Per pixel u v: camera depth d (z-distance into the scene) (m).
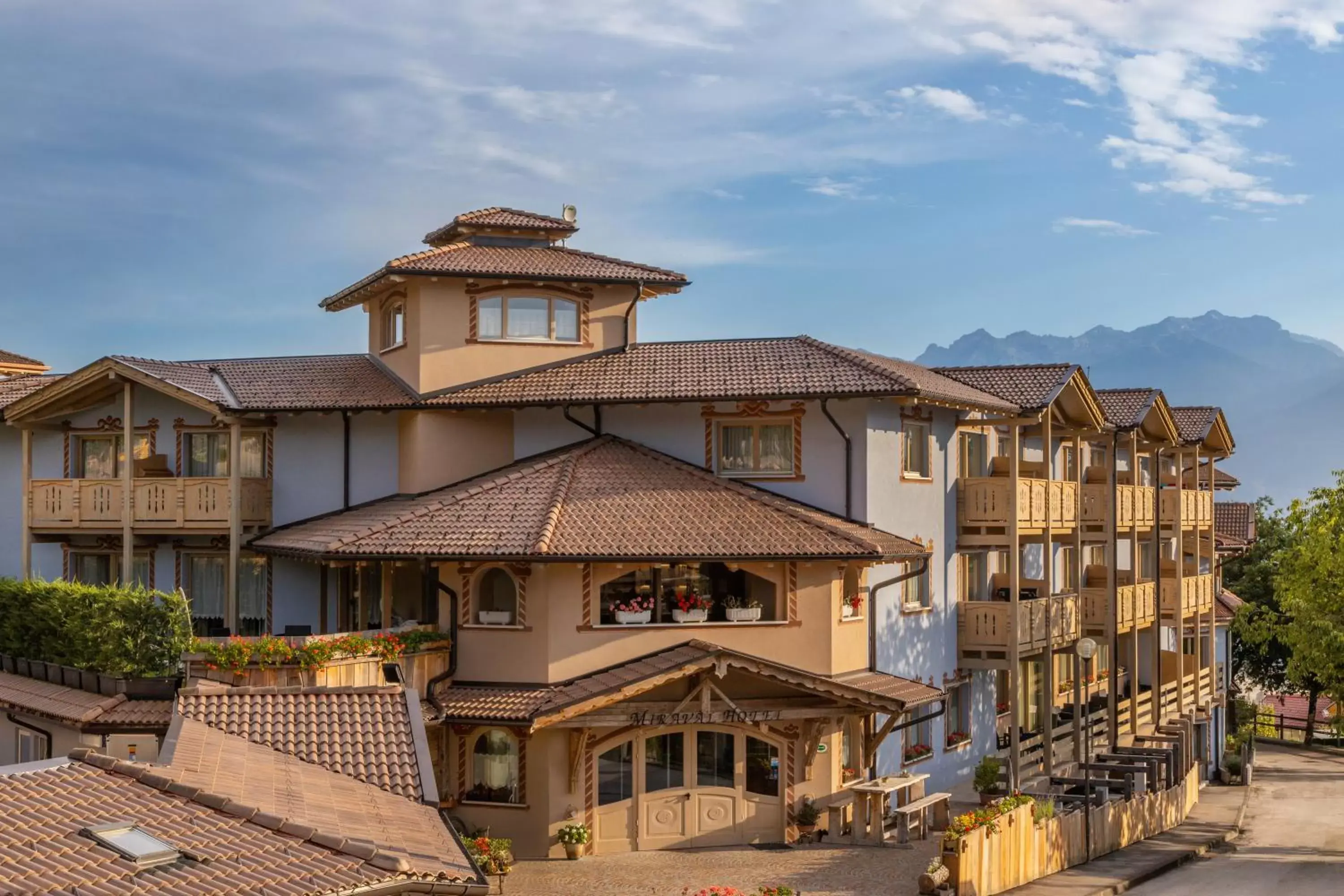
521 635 28.05
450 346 33.84
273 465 34.66
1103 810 32.16
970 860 25.05
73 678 26.80
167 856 14.38
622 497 29.73
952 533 35.22
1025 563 40.94
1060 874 28.98
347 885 14.39
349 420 34.38
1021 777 35.12
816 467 31.84
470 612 28.44
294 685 25.11
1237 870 31.42
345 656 25.75
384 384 34.72
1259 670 63.78
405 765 20.89
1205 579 49.38
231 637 26.69
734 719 27.73
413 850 16.61
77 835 14.71
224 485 33.12
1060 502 37.81
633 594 28.64
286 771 19.53
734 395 31.22
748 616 28.89
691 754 28.48
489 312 34.34
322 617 33.38
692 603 28.59
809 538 28.59
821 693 28.08
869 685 29.25
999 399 35.84
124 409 35.66
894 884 25.17
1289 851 34.66
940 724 34.53
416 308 33.84
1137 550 43.97
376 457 34.28
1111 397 43.84
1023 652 34.81
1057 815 30.08
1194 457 49.53
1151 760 36.97
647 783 28.22
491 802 27.88
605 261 36.25
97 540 36.00
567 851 27.27
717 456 32.41
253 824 15.82
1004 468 37.81
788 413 31.97
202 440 35.44
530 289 34.47
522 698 27.30
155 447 35.69
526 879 25.58
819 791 29.20
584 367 34.31
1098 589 41.44
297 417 34.66
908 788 30.55
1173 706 46.38
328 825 16.83
